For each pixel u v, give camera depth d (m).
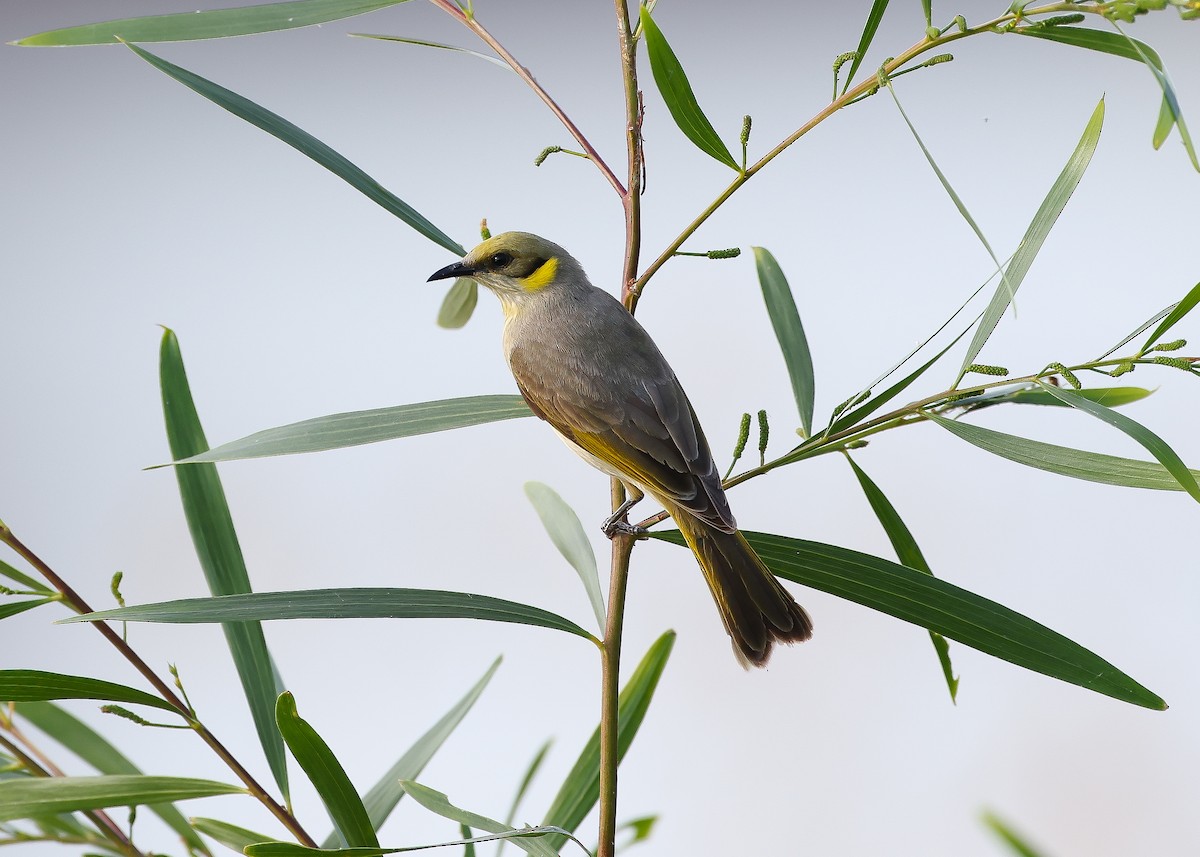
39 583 4.82
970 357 4.88
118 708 4.64
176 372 5.43
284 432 5.09
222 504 5.43
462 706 5.74
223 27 5.26
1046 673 4.76
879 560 4.98
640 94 5.21
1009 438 4.93
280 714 4.18
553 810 5.66
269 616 4.30
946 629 4.89
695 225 5.03
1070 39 4.36
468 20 5.53
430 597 4.55
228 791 4.75
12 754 5.00
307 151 5.18
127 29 5.14
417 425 5.20
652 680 5.75
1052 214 4.93
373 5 5.41
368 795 5.54
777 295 5.82
